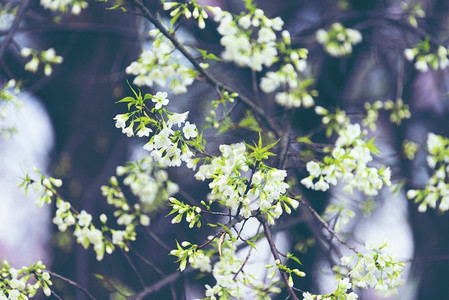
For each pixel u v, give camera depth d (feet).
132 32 22.76
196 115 23.29
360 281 12.35
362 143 13.69
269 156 15.44
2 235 25.59
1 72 24.04
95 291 23.77
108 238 15.08
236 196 11.09
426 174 21.77
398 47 20.66
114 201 15.96
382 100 24.47
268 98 20.31
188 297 18.69
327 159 13.28
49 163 25.00
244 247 16.90
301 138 14.47
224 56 15.60
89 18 24.20
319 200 19.95
